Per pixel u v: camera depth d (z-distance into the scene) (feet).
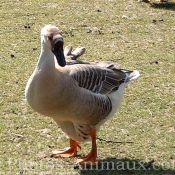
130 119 40.83
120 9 69.10
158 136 38.42
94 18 65.21
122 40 58.54
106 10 68.39
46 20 64.03
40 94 31.65
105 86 34.76
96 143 37.37
